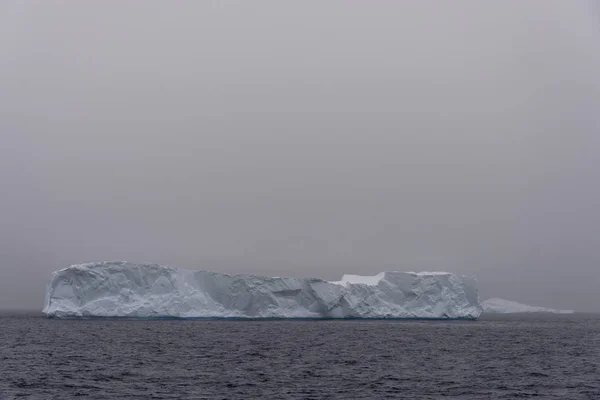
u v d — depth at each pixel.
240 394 74.31
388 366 100.56
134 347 127.56
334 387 79.69
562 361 109.69
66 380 82.94
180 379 85.00
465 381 85.38
